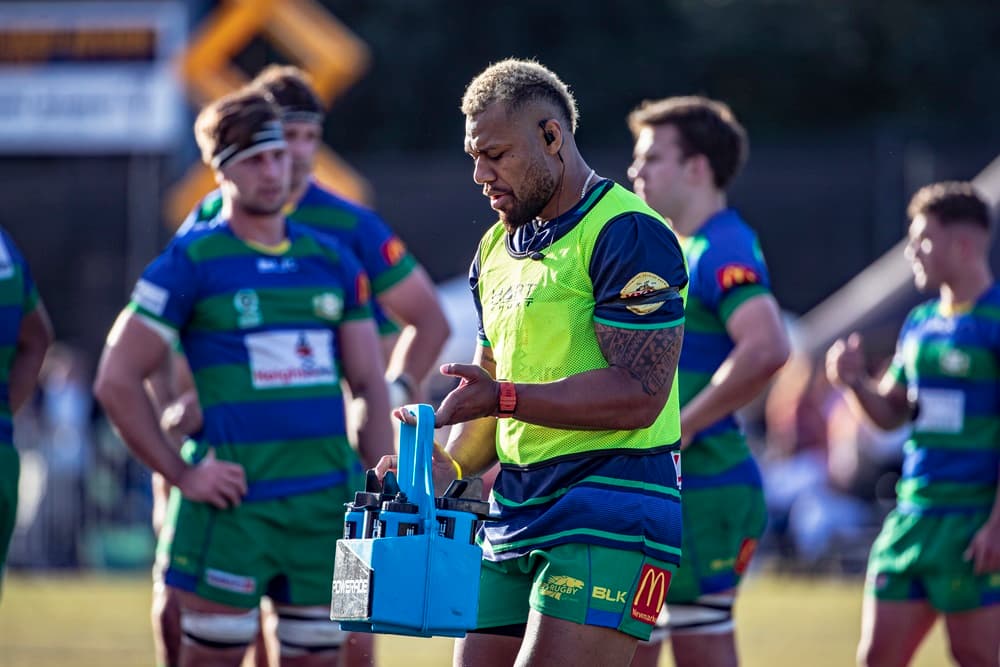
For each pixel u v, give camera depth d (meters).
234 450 19.64
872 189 78.75
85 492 57.28
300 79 22.34
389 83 107.06
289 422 19.73
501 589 14.79
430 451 13.64
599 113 108.25
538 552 14.21
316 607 19.89
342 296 20.44
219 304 19.70
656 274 13.93
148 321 19.58
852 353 23.92
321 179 45.72
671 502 14.43
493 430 15.72
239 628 19.67
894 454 57.06
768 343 19.67
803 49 112.31
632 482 14.22
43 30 82.25
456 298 61.06
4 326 20.08
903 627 22.95
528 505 14.46
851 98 114.88
